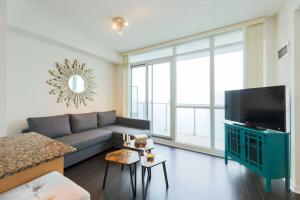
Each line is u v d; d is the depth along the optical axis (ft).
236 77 10.12
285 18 6.98
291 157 6.42
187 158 9.51
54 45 9.98
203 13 8.06
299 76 6.08
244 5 7.38
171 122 12.05
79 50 10.94
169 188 6.40
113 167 8.18
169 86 12.37
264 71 8.42
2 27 5.88
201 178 7.18
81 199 2.82
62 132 9.19
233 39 10.05
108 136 10.20
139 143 7.36
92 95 12.78
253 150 6.97
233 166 8.39
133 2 7.27
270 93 6.76
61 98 10.50
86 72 12.18
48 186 2.95
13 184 2.94
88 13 8.25
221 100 10.56
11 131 8.20
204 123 13.65
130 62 14.42
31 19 7.91
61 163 3.71
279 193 6.09
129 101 14.43
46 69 9.63
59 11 8.17
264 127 6.97
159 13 8.11
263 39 8.34
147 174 7.36
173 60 11.94
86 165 8.41
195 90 12.34
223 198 5.81
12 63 8.18
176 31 10.09
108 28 9.84
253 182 6.85
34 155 3.09
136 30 10.00
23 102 8.65
